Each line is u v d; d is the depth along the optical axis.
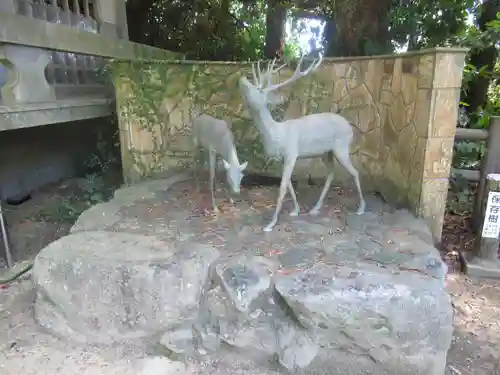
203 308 2.23
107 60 4.57
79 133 5.64
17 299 2.84
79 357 2.29
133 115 4.08
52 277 2.39
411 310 1.98
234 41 7.61
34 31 3.40
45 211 4.24
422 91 2.83
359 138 3.70
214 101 3.93
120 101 4.07
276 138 2.56
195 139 3.17
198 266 2.28
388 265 2.22
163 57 5.92
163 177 4.03
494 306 2.63
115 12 5.05
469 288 2.83
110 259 2.34
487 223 2.93
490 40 4.44
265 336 2.16
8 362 2.24
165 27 7.43
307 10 6.37
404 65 3.09
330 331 2.06
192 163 4.13
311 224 2.83
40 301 2.53
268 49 7.41
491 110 4.76
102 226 2.84
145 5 7.24
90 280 2.30
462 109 4.84
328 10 5.75
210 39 7.44
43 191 4.87
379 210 3.12
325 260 2.29
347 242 2.52
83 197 4.56
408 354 2.05
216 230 2.74
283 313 2.13
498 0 4.79
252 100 2.45
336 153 2.80
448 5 4.48
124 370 2.19
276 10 7.11
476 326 2.45
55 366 2.22
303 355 2.11
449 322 2.00
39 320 2.52
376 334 2.04
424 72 2.79
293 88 3.76
